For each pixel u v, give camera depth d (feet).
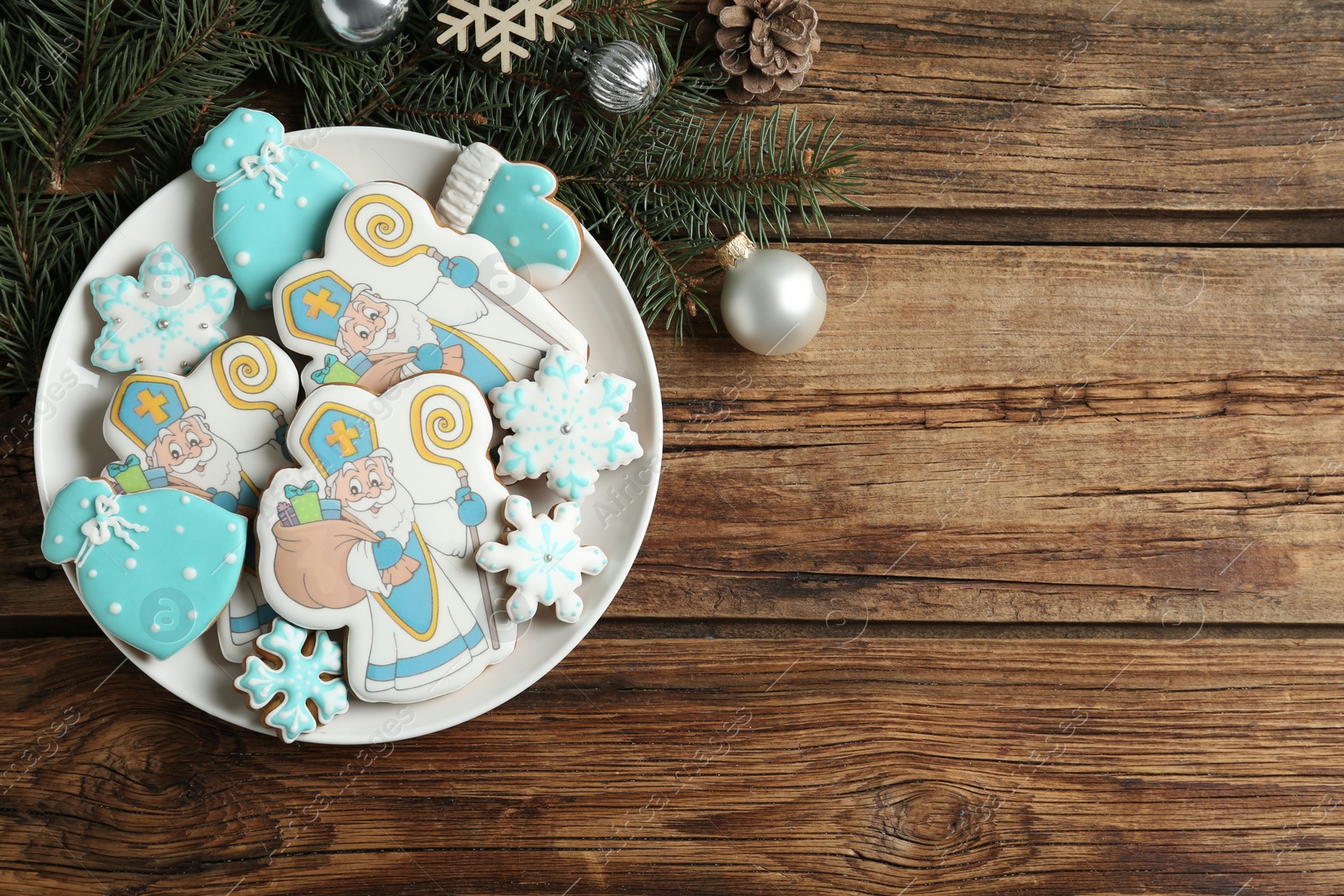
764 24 2.54
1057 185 2.71
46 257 2.49
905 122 2.69
